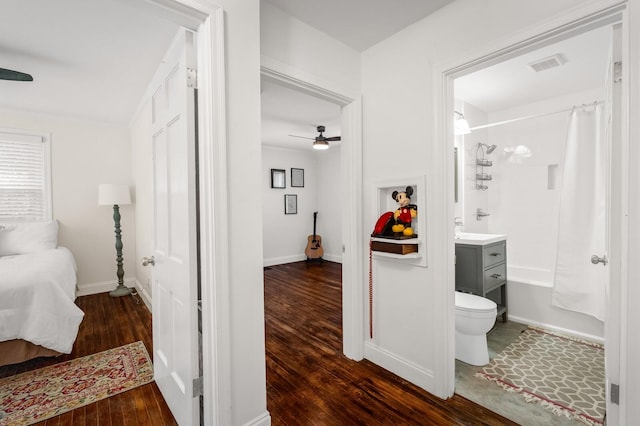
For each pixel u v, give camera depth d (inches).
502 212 144.3
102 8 68.8
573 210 102.0
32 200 142.9
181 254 56.6
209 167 50.3
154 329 77.1
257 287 57.6
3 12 69.4
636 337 44.6
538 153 133.6
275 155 230.5
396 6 68.0
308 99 126.6
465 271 104.3
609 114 54.9
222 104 51.1
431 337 72.3
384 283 83.5
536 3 54.6
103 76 104.3
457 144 123.3
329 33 78.5
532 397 69.9
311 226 253.9
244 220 55.6
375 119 84.7
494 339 100.2
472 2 63.4
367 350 88.4
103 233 159.6
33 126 142.3
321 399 70.1
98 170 158.4
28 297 84.5
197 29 52.0
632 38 44.5
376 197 84.7
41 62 94.3
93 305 137.7
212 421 51.9
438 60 69.7
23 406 69.6
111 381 79.4
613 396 47.9
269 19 67.0
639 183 44.1
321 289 163.2
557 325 106.0
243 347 55.4
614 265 48.1
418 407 67.0
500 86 116.7
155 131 71.2
